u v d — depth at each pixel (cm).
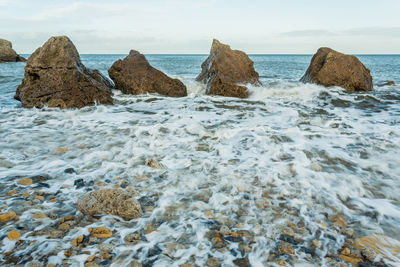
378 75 2491
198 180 421
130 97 1155
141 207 351
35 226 309
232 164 478
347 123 755
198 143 588
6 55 3931
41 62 1018
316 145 570
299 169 457
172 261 262
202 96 1220
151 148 557
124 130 677
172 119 805
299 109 966
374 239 299
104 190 360
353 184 412
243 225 316
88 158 508
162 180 422
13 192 382
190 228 310
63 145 576
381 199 379
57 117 825
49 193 385
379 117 846
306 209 350
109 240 289
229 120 800
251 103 1070
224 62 1330
